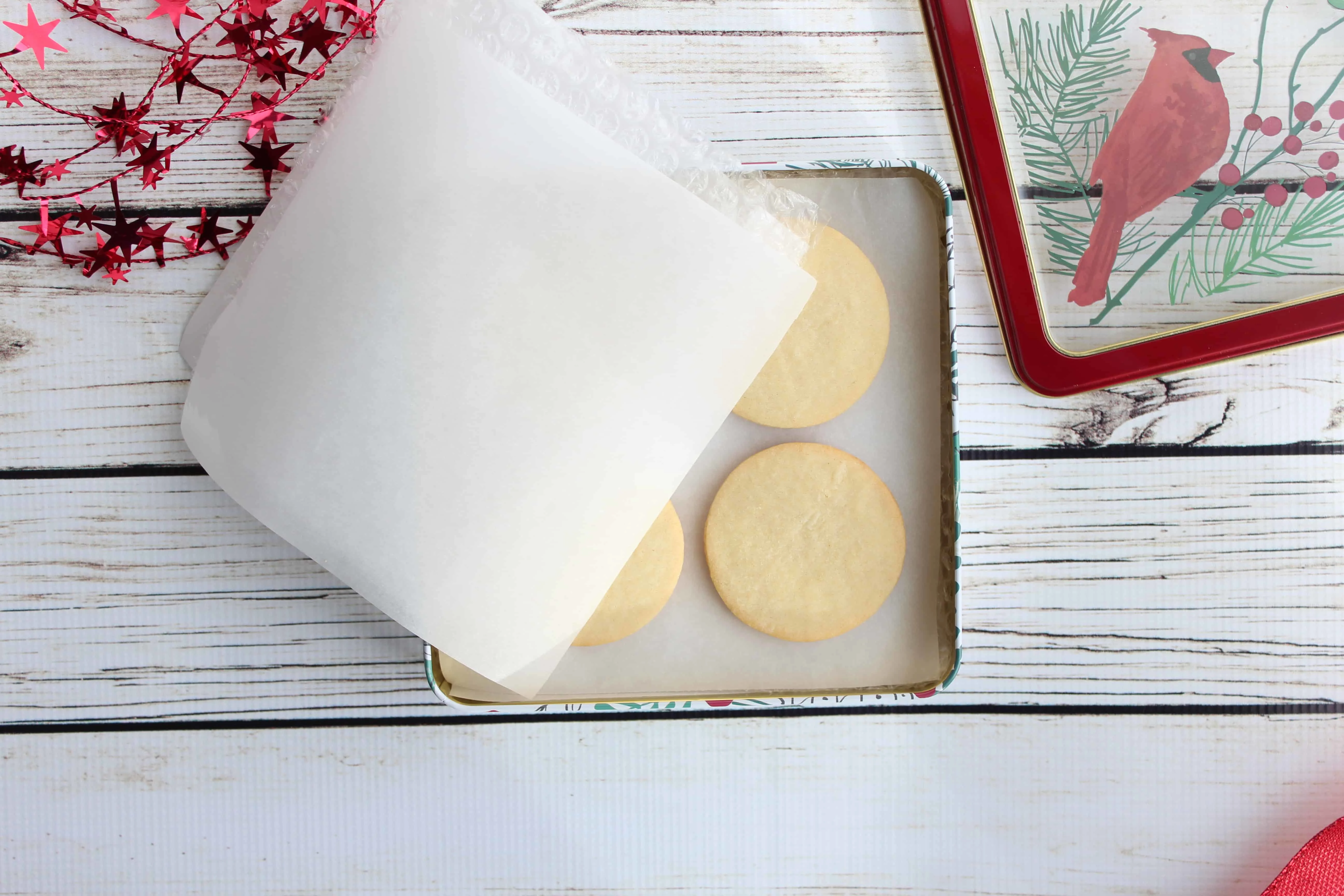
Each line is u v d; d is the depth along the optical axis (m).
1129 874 0.71
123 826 0.70
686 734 0.71
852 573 0.66
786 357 0.66
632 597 0.66
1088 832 0.71
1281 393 0.70
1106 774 0.71
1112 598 0.71
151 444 0.69
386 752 0.70
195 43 0.69
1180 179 0.68
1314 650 0.71
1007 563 0.71
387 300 0.62
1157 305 0.69
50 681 0.70
